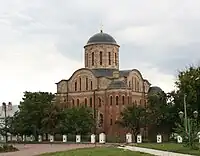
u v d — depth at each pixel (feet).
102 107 369.30
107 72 384.68
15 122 343.05
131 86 381.81
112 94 363.35
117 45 396.16
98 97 372.58
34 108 334.03
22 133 341.00
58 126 325.21
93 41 392.68
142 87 394.93
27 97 341.21
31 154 153.99
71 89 389.60
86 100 379.35
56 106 335.06
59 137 343.26
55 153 146.41
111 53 391.04
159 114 315.99
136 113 331.36
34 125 333.01
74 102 385.91
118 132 352.28
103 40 390.83
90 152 140.77
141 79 394.93
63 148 203.82
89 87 379.96
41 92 345.51
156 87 405.39
